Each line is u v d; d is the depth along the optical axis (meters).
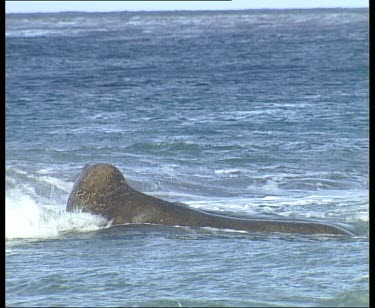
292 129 71.00
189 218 41.19
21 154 61.72
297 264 33.31
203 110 84.56
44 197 47.00
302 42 188.50
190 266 33.34
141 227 40.94
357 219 42.00
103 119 80.50
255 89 100.50
